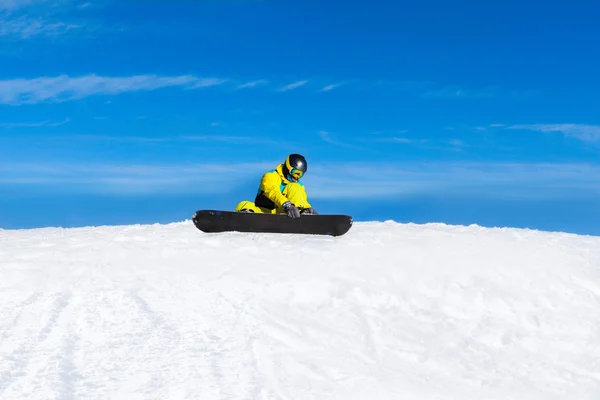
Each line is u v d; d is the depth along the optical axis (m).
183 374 3.83
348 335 5.01
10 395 3.40
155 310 4.98
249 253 6.74
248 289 5.60
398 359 4.75
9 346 4.11
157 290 5.46
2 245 7.18
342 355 4.60
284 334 4.77
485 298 6.00
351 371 4.32
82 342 4.26
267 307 5.27
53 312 4.83
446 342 5.18
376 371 4.42
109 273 5.91
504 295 6.08
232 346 4.36
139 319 4.76
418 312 5.67
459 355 4.99
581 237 9.41
